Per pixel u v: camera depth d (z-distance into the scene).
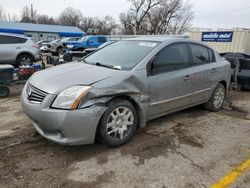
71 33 47.78
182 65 4.13
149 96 3.57
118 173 2.77
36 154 3.12
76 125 2.85
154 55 3.68
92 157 3.09
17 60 10.85
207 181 2.68
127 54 3.88
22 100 3.30
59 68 3.72
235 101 6.28
